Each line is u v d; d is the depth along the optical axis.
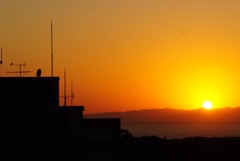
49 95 95.50
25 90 95.50
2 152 83.06
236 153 169.25
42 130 83.44
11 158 82.88
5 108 83.06
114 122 101.88
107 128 101.31
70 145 83.44
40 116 83.50
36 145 83.31
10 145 83.12
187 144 198.38
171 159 152.88
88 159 100.38
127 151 165.50
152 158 154.62
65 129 83.62
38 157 83.25
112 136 101.31
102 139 100.81
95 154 100.31
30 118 83.38
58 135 83.56
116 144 101.12
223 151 175.75
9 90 95.31
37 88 95.56
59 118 83.81
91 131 101.25
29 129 83.31
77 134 83.75
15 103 95.12
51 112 83.56
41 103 95.31
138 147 176.00
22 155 83.12
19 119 83.38
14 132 83.25
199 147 189.25
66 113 83.81
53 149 83.31
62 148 83.44
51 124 83.56
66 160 83.31
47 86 95.75
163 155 162.62
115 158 100.94
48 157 83.19
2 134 83.19
